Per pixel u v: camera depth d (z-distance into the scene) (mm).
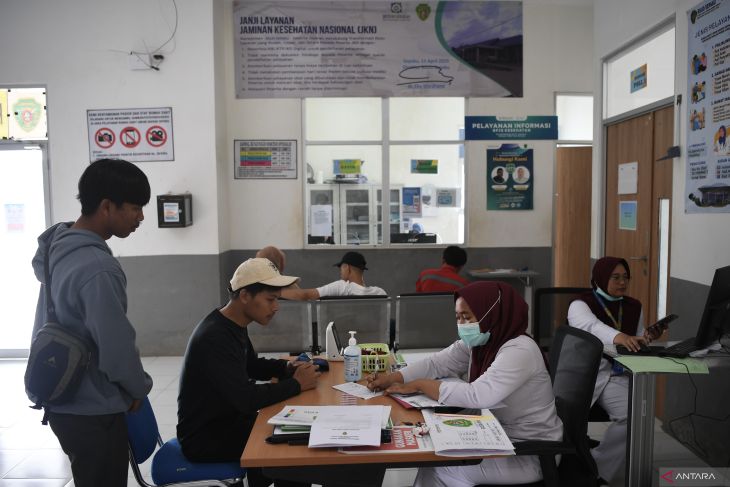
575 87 5504
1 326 5262
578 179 5848
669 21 3473
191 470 1896
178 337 5203
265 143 5410
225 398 1856
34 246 5238
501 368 1830
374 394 2010
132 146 5098
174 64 5039
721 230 2920
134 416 1879
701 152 3088
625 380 2635
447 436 1558
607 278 2896
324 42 5320
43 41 5051
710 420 2854
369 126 5473
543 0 5336
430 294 2914
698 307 3125
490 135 5500
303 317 2898
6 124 5172
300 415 1710
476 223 5570
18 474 2900
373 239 5547
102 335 1582
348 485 1510
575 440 1862
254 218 5469
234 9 5281
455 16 5359
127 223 1741
